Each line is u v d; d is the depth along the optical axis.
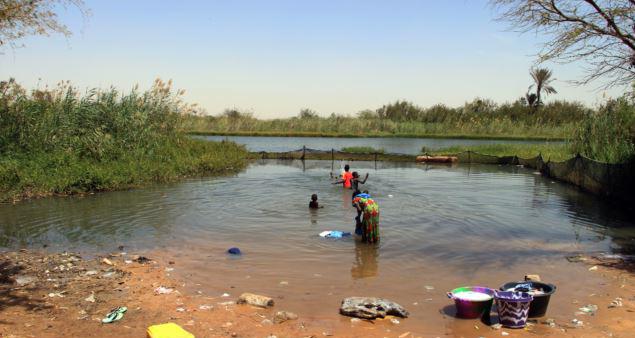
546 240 11.33
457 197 17.47
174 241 10.98
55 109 21.16
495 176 24.72
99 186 18.38
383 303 6.98
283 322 6.62
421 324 6.62
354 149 37.47
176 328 5.89
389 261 9.54
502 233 11.95
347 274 8.74
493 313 7.11
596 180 17.97
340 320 6.73
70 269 8.94
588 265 9.31
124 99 24.42
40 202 15.87
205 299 7.47
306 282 8.30
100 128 22.52
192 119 30.34
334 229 12.20
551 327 6.45
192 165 24.73
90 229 12.15
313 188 19.48
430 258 9.77
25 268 8.97
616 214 14.48
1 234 11.65
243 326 6.45
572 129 33.31
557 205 15.96
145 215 13.84
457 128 65.38
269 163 32.09
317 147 46.53
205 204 15.66
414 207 15.30
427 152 36.09
